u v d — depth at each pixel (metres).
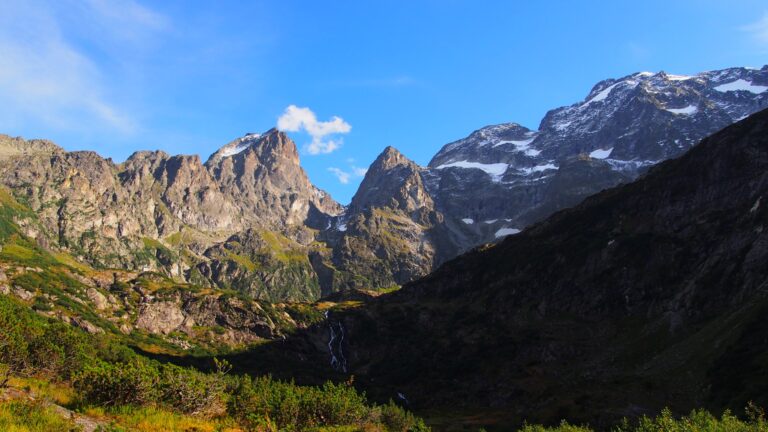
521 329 177.38
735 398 83.38
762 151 175.12
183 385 40.78
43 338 46.72
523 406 124.38
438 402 151.75
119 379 37.12
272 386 51.22
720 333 112.00
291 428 42.50
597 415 91.50
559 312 178.25
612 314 164.50
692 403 90.75
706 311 134.88
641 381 107.06
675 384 100.50
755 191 164.62
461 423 119.62
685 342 123.81
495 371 157.75
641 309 159.12
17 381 36.66
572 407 99.19
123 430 29.42
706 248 161.38
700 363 103.62
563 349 155.12
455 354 178.62
